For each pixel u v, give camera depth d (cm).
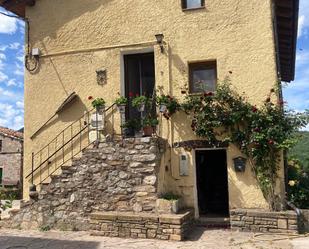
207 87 1045
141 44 1091
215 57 1029
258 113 955
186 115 1032
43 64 1171
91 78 1123
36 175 1134
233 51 1019
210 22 1045
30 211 1002
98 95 1112
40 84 1166
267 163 948
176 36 1065
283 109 959
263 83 988
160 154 968
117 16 1122
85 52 1137
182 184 1018
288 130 946
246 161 975
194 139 1019
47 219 985
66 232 948
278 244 796
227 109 984
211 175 1118
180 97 1044
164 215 873
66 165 1016
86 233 933
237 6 1030
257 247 774
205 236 880
